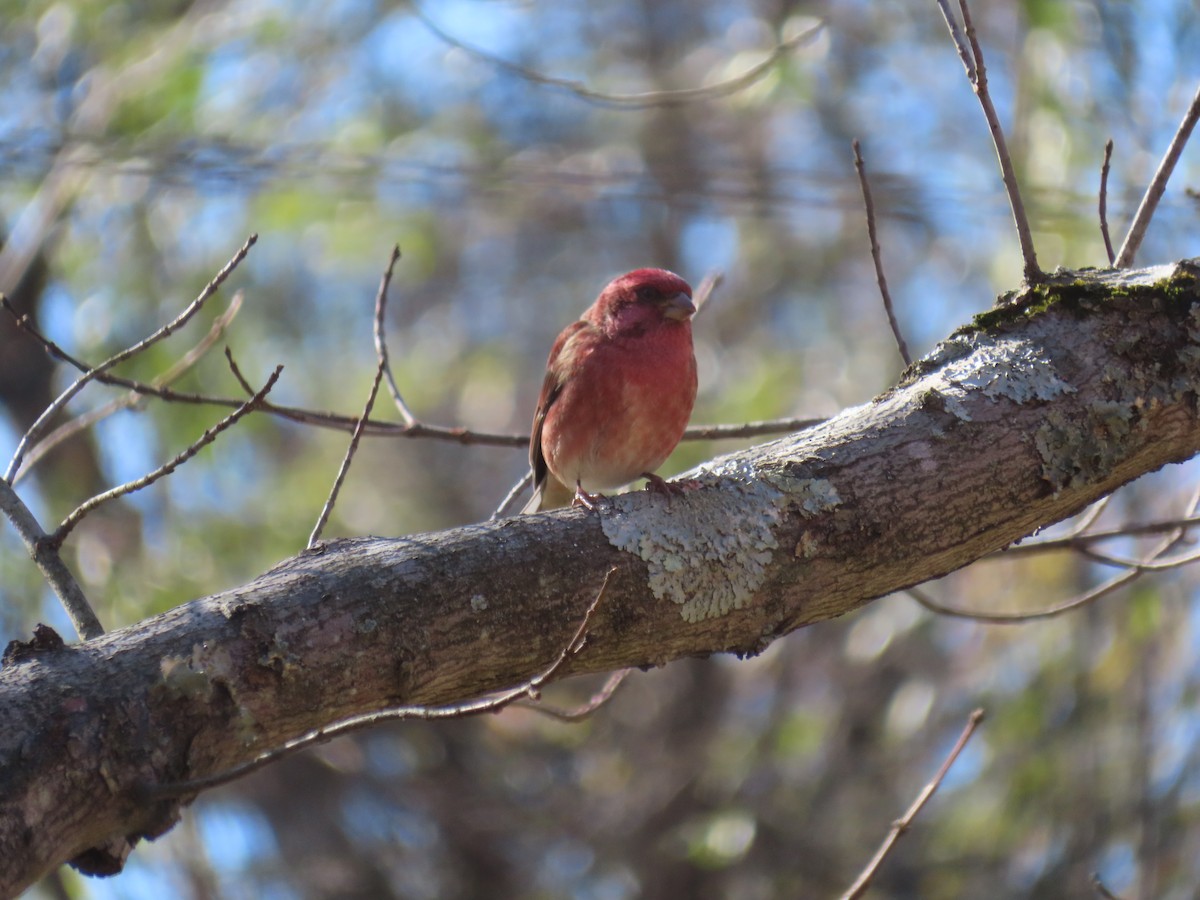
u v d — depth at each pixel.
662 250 18.62
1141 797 11.45
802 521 5.19
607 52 18.19
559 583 4.94
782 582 5.16
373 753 16.16
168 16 12.95
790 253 16.94
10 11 12.77
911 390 5.54
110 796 4.14
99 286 12.48
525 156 16.34
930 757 13.84
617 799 15.79
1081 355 5.43
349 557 4.79
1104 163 6.35
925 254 16.34
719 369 16.31
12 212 12.39
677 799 15.40
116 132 12.09
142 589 11.91
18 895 3.95
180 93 12.16
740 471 5.33
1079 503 5.46
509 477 18.36
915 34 15.80
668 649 5.13
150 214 12.76
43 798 4.03
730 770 15.15
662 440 8.21
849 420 5.52
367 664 4.59
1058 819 11.91
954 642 14.13
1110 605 12.03
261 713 4.41
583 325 8.55
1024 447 5.31
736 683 16.28
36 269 13.72
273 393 14.11
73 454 12.27
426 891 15.69
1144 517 11.70
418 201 14.72
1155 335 5.41
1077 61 12.06
